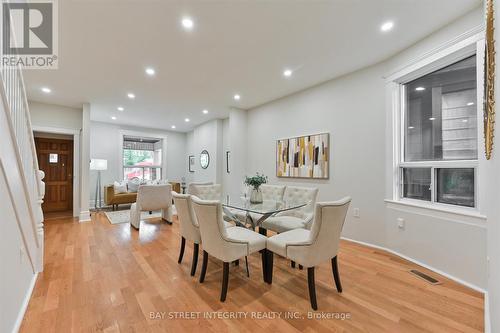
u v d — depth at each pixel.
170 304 1.87
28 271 2.02
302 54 2.85
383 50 2.77
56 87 3.86
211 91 4.17
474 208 2.18
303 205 2.88
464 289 2.06
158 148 8.49
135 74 3.38
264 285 2.18
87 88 3.92
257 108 5.17
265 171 4.96
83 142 4.77
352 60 3.01
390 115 2.93
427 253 2.48
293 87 3.98
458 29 2.19
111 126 6.94
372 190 3.15
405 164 2.85
